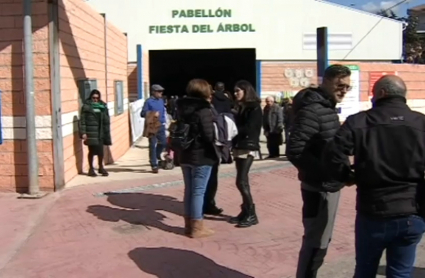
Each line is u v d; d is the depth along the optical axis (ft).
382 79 12.76
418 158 12.03
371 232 12.31
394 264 12.44
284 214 26.30
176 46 104.01
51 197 30.25
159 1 102.99
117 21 103.30
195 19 103.65
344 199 29.58
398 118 12.21
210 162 22.16
